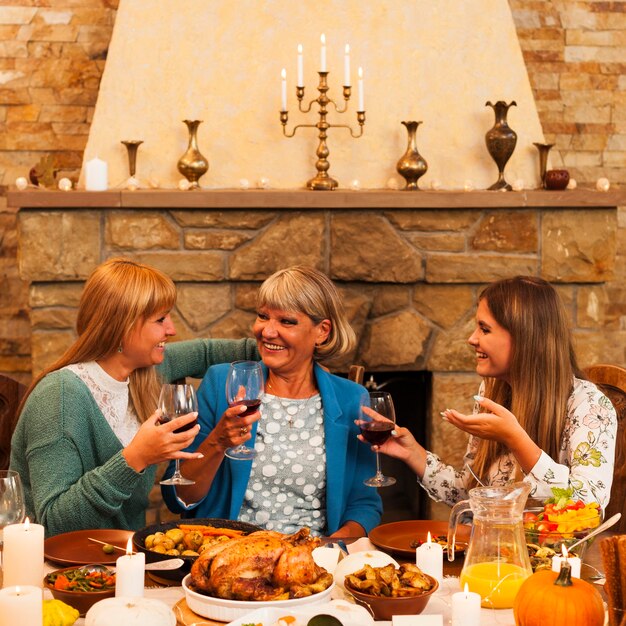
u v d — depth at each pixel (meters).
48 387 2.08
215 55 3.71
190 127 3.59
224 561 1.45
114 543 1.81
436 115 3.79
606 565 1.36
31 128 4.07
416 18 3.78
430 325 3.70
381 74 3.77
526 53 4.25
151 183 3.68
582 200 3.66
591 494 1.95
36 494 2.01
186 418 1.88
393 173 3.78
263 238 3.59
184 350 2.61
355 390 2.30
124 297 2.11
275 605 1.41
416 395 3.93
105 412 2.14
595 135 4.29
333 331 2.26
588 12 4.25
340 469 2.20
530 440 1.95
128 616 1.35
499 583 1.50
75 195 3.49
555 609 1.34
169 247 3.57
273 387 2.27
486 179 3.82
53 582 1.55
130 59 3.68
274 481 2.20
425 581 1.52
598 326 3.77
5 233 4.10
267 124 3.72
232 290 3.64
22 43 4.04
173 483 1.94
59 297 3.57
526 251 3.69
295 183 3.74
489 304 2.16
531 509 1.75
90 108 4.09
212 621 1.44
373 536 1.83
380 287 3.68
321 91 3.61
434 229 3.64
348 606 1.40
